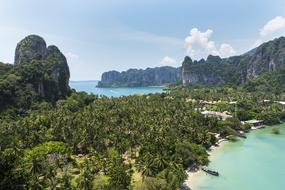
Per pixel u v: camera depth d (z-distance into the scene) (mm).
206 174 136625
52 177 114562
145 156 129000
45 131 177000
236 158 162875
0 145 141125
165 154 137250
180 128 186875
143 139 161875
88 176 110500
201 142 177875
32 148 149000
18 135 167125
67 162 139500
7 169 86000
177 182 111938
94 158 142500
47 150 143625
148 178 108125
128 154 159125
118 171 114000
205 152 162500
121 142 161875
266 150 179625
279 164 152875
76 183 115625
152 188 103625
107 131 178375
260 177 134500
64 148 149750
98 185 107688
